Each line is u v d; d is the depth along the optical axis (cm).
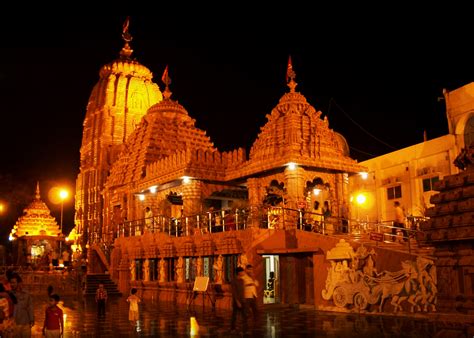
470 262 889
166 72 4012
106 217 4147
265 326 1662
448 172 2678
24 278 3869
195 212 2953
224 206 3550
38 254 5219
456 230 913
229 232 2348
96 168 5534
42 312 2430
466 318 877
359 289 1964
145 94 5834
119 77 5797
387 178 3125
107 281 3497
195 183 3011
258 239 2231
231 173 2978
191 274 2667
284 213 2414
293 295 2270
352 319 1778
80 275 3784
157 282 2956
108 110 5634
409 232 2188
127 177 3709
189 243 2633
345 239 2075
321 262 2148
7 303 1235
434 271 1741
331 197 2700
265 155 2670
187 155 3000
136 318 1933
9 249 5688
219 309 2314
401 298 1836
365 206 3288
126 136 5606
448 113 2670
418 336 1385
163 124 3703
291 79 2848
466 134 2572
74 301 3039
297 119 2655
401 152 3028
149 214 3412
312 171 2648
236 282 1588
